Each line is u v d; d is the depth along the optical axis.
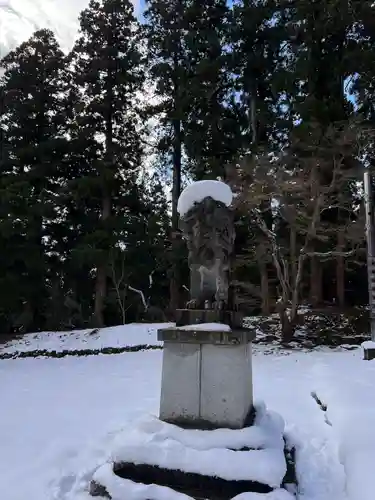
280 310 14.38
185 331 3.74
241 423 3.57
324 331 14.20
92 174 18.27
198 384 3.70
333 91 15.30
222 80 17.44
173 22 19.08
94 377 9.81
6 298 15.08
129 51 18.94
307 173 13.38
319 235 13.52
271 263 16.08
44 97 18.38
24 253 15.46
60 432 5.30
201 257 4.09
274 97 16.56
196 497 3.14
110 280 19.50
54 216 16.80
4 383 9.29
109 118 18.70
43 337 15.09
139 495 3.13
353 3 14.78
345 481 3.79
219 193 4.28
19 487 3.74
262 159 13.09
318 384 7.89
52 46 18.73
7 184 15.94
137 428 3.62
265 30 16.47
